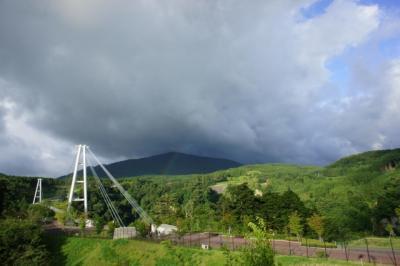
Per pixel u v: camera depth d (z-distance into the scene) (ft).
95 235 319.27
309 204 481.87
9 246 260.83
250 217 315.58
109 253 260.83
